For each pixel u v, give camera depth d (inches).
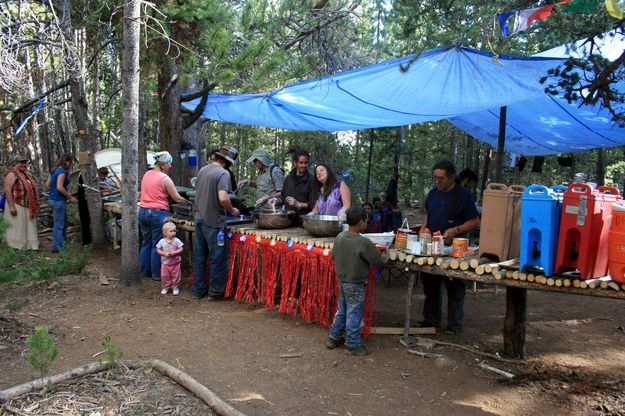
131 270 235.8
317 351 167.2
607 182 681.6
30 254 275.9
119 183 420.5
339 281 165.9
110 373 128.7
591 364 164.2
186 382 122.0
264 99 308.3
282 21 376.2
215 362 155.1
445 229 183.5
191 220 245.3
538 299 259.4
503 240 145.3
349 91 248.4
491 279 141.6
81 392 117.6
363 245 159.3
